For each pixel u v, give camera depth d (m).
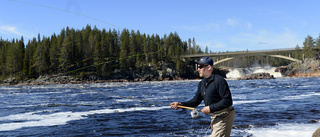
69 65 95.38
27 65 95.25
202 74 3.65
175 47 137.88
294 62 121.19
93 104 16.09
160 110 12.52
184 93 26.58
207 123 8.80
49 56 96.31
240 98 18.48
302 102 14.88
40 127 8.73
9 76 98.12
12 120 10.31
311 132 7.10
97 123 9.41
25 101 19.95
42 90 39.25
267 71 136.50
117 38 123.25
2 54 108.69
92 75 95.06
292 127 7.85
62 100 19.81
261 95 21.00
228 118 3.67
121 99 19.59
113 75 100.25
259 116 10.09
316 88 29.00
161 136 7.16
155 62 114.75
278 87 33.66
